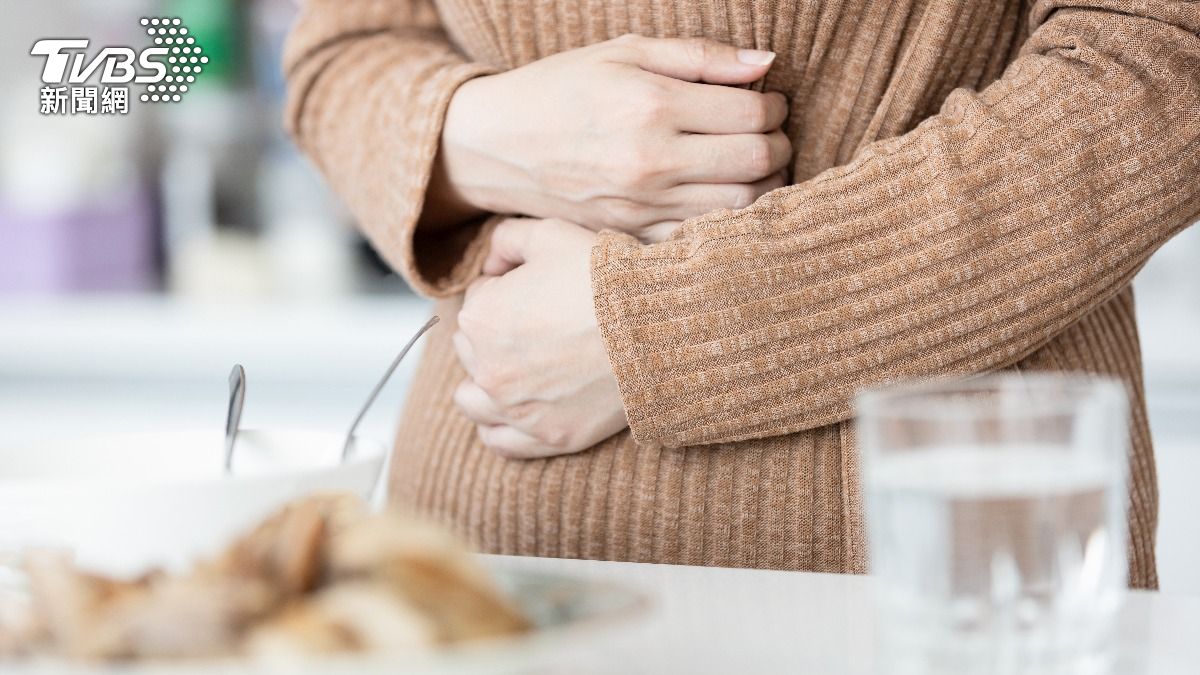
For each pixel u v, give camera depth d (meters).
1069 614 0.80
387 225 1.21
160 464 0.98
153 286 3.23
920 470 0.80
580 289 1.10
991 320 1.05
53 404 3.03
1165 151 1.06
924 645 0.81
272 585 0.78
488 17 1.20
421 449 1.23
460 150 1.18
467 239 1.23
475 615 0.76
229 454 0.97
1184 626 0.86
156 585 0.80
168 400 2.99
